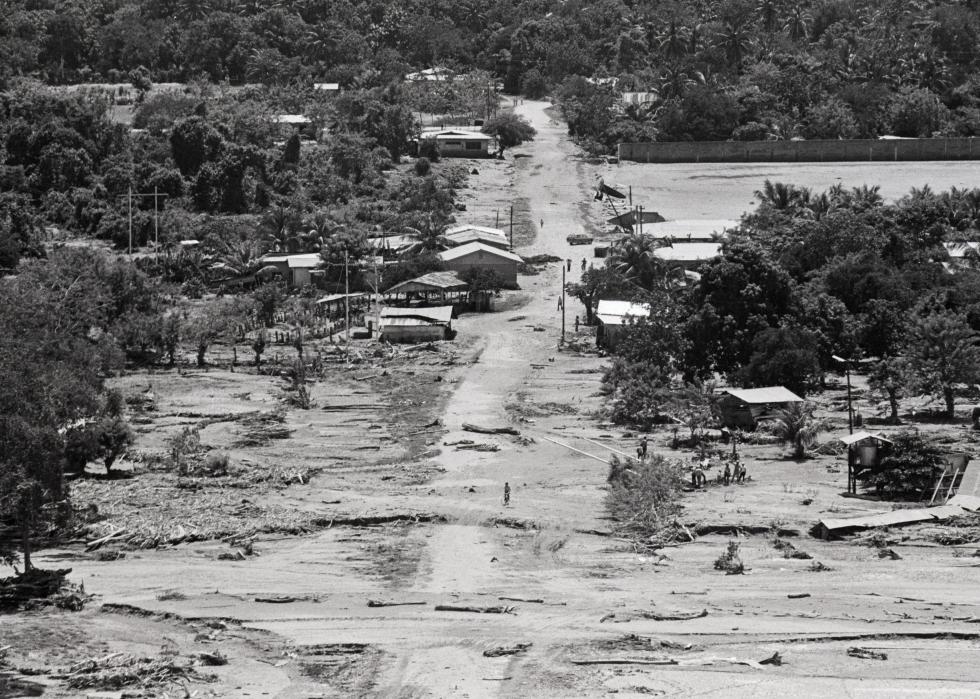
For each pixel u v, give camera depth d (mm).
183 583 96688
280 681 76062
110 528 109000
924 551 102688
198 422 154000
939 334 147500
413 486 126312
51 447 94438
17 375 94188
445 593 93625
